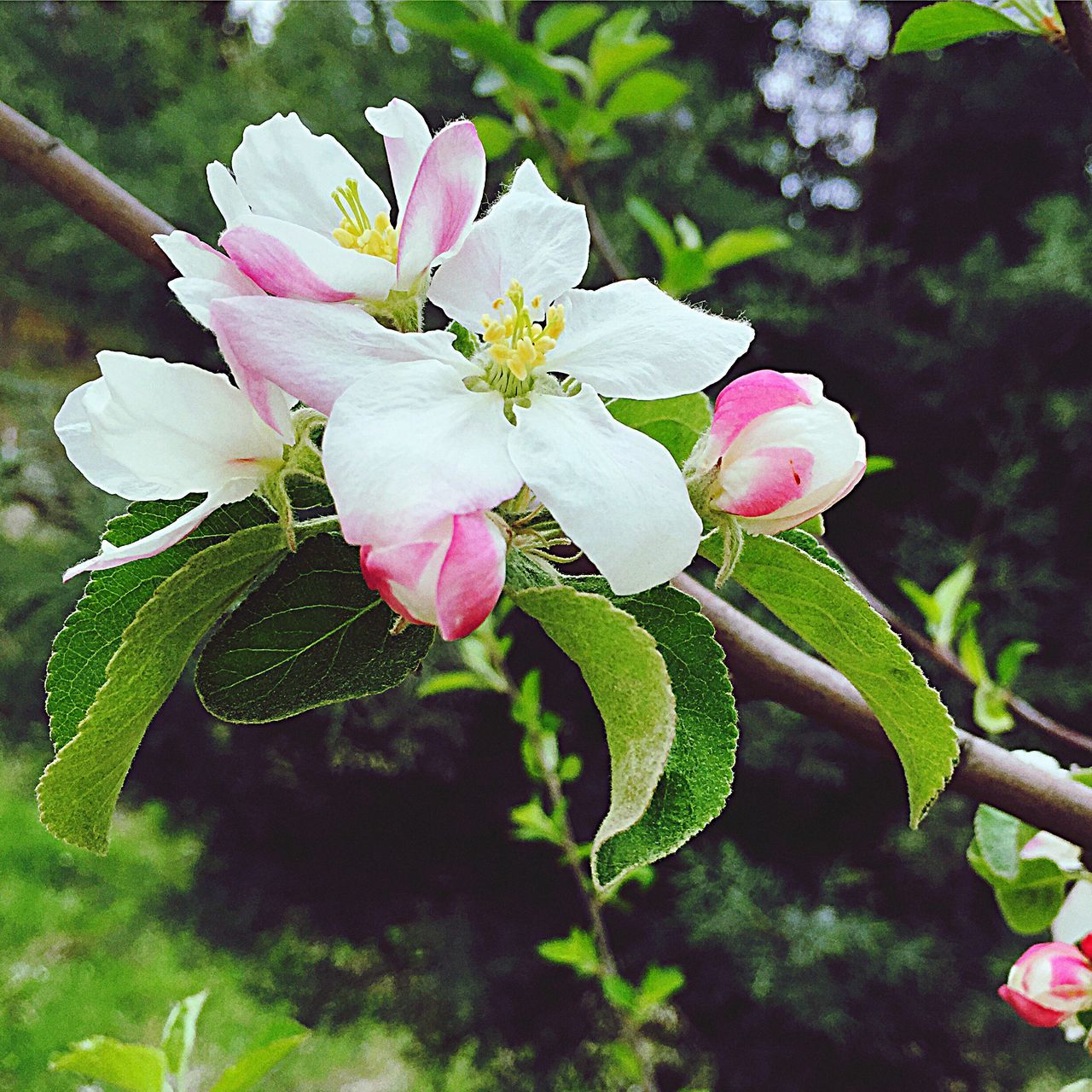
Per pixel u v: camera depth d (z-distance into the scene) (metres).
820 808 1.00
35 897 1.13
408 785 1.05
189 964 1.10
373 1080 1.02
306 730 1.05
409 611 0.11
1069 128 1.06
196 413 0.12
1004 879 0.24
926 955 0.95
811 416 0.13
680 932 1.00
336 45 1.09
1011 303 0.98
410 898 1.10
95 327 1.12
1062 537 0.99
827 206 1.16
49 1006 0.99
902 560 1.00
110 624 0.13
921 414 1.03
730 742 0.12
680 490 0.11
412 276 0.12
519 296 0.12
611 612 0.11
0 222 1.06
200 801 1.14
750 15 1.15
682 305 0.13
